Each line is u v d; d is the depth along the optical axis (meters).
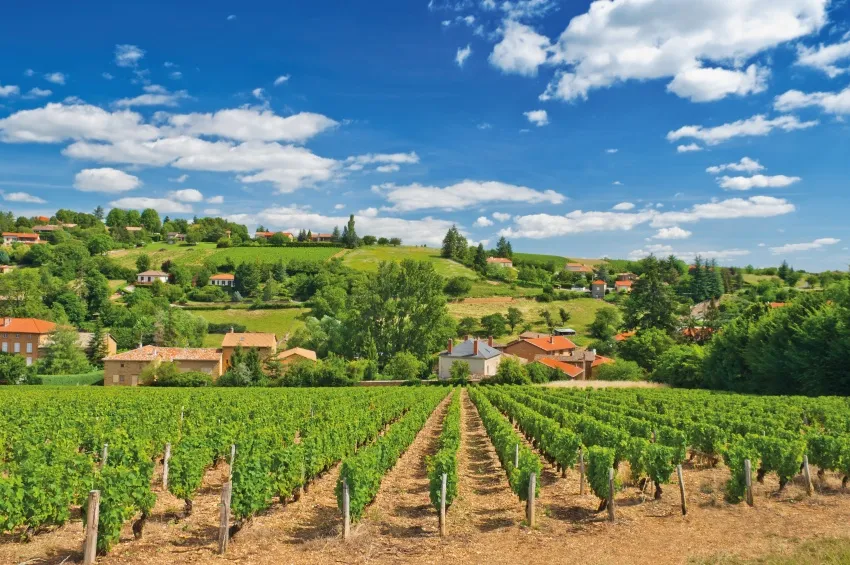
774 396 45.47
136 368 72.50
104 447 18.27
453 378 73.69
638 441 17.17
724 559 11.05
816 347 48.38
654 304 98.81
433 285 81.00
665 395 47.19
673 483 18.17
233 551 11.77
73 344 78.44
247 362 69.88
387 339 78.44
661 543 12.36
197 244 181.00
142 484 12.42
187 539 12.55
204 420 27.22
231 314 113.00
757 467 18.03
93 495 10.78
